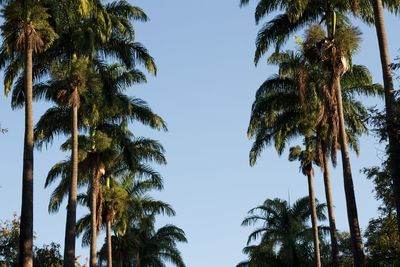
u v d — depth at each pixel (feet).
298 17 104.06
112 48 120.57
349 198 92.17
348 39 101.81
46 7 106.93
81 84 105.40
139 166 151.02
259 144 138.21
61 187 136.87
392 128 79.00
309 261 162.30
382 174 103.09
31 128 90.07
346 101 129.70
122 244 171.73
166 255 192.85
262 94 131.54
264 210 168.45
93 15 111.55
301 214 168.66
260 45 112.47
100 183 139.85
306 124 129.49
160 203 175.52
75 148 105.60
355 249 89.20
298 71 115.85
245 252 184.44
